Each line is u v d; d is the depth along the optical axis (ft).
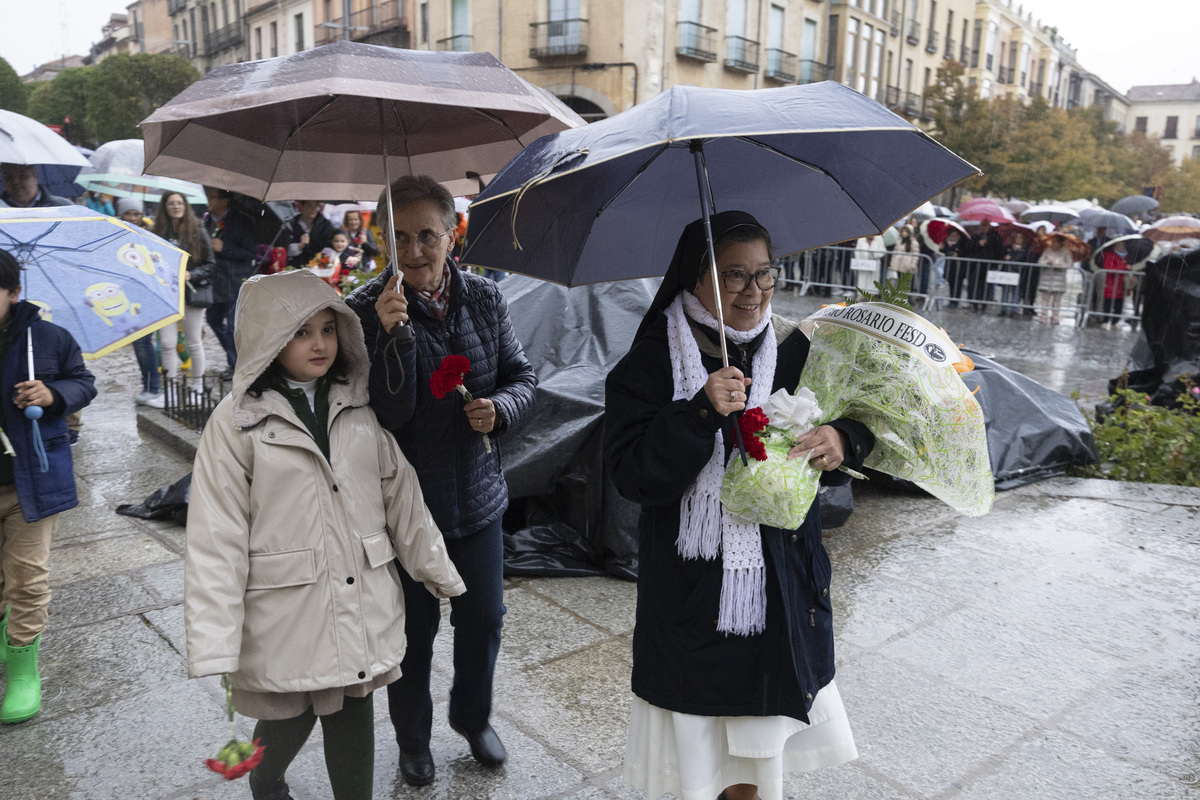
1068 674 11.39
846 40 116.06
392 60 6.25
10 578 9.96
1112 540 16.12
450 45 80.02
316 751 9.51
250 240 24.08
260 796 7.57
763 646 6.59
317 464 6.82
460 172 8.76
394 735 9.84
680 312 6.79
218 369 28.25
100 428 22.90
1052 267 48.73
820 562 6.99
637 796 8.87
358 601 6.93
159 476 19.03
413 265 7.79
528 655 11.73
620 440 6.79
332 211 31.45
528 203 7.02
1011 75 179.93
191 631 6.20
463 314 8.36
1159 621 12.92
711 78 94.94
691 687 6.62
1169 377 25.54
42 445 9.54
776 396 6.40
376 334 7.93
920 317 6.89
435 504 8.17
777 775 6.76
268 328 6.58
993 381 20.48
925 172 7.35
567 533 14.64
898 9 129.49
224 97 5.99
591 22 84.12
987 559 15.19
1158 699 10.82
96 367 30.27
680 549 6.64
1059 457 20.08
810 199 8.22
